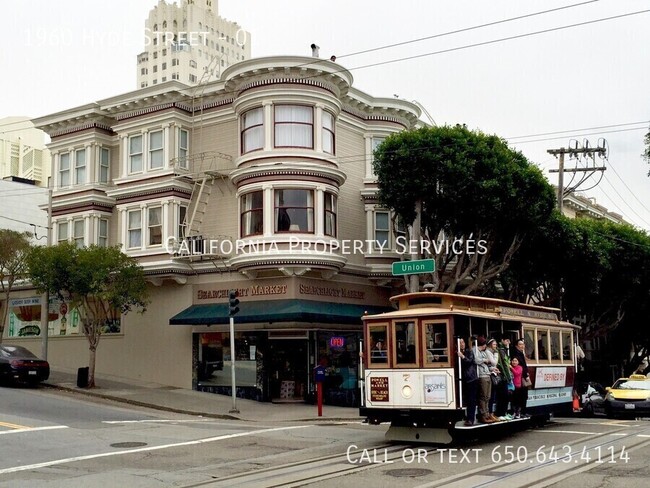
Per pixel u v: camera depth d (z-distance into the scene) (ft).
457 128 86.33
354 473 40.45
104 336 107.55
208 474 41.09
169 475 40.81
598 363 150.00
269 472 41.32
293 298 90.68
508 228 88.63
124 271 90.89
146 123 103.45
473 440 54.34
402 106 107.96
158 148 102.47
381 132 107.55
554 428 63.05
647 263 117.91
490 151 83.87
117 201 104.99
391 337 52.21
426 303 52.54
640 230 122.72
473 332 54.13
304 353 93.20
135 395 86.69
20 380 90.99
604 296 120.57
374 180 105.29
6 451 48.29
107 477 40.16
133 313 104.73
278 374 93.35
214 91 100.78
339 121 101.96
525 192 85.81
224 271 96.78
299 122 93.40
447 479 37.93
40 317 118.11
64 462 44.98
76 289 89.40
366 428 64.49
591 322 126.82
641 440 52.90
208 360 96.78
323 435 58.49
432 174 82.38
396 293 107.24
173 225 99.19
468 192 81.82
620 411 77.05
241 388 93.15
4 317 111.34
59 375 102.73
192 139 103.40
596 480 37.06
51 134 113.91
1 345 94.48
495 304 57.36
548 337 65.87
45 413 67.41
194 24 341.21
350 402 90.33
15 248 110.52
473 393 50.34
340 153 101.60
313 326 92.84
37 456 46.91
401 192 83.97
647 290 123.34
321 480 38.42
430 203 84.58
